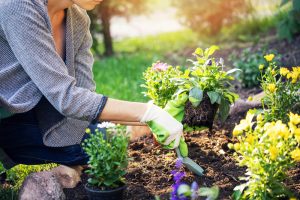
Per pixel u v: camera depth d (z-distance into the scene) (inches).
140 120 66.8
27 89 68.0
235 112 95.7
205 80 76.7
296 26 160.4
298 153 58.4
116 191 65.2
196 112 77.1
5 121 72.2
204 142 83.4
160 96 81.1
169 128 66.7
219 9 195.0
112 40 205.3
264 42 171.6
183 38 207.2
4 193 72.6
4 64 67.8
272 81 80.0
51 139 71.9
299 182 67.9
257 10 215.5
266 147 61.4
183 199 60.3
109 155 64.9
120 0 187.6
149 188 70.1
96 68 161.0
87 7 67.8
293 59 136.2
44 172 70.6
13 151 74.9
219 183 69.8
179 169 73.9
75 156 74.7
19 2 63.6
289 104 79.7
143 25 253.8
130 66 158.1
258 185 61.7
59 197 68.4
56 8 68.8
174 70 83.8
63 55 72.5
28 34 63.6
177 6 199.9
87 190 66.2
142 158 79.0
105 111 66.0
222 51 172.4
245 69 122.9
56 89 64.7
